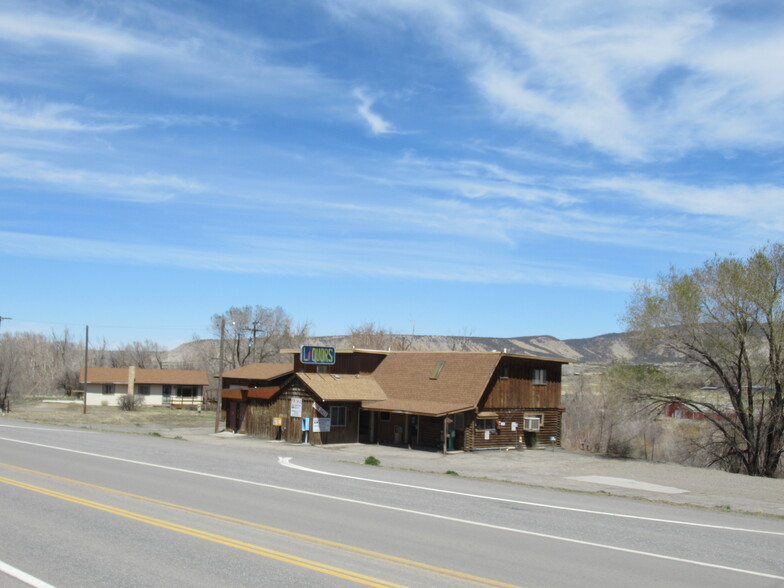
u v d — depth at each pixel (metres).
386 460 28.70
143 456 24.12
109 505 13.70
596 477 24.50
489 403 36.59
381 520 13.01
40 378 111.81
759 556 11.07
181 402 85.44
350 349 41.78
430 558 9.98
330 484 18.30
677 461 41.50
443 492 17.61
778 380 32.41
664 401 34.97
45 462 21.27
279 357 85.62
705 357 34.06
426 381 38.78
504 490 18.89
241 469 21.19
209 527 11.70
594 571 9.60
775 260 32.34
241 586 8.18
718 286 32.91
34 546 10.12
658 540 12.12
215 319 84.00
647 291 34.84
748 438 33.78
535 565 9.82
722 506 17.52
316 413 36.94
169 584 8.23
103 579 8.41
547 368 40.31
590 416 50.06
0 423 44.72
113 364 120.88
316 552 10.06
